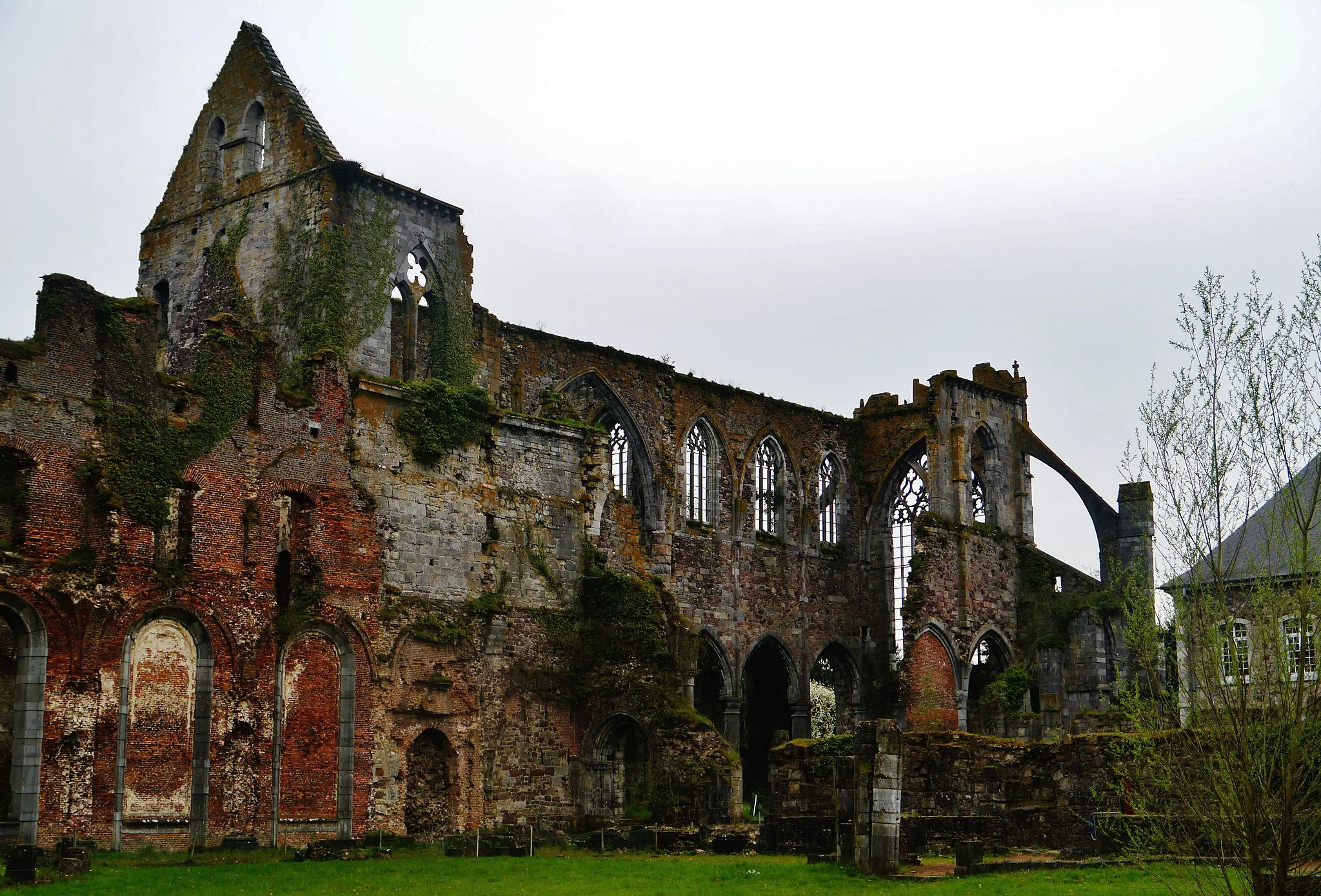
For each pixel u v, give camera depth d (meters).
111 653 46.38
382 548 55.84
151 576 47.78
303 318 60.44
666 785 59.12
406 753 55.25
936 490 83.62
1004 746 56.19
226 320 51.75
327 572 53.53
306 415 53.81
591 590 62.78
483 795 57.59
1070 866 42.88
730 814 58.88
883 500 87.44
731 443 81.38
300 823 51.44
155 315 49.22
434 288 64.69
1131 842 39.19
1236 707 30.31
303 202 61.53
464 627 58.03
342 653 53.81
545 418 62.84
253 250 62.78
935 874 40.94
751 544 81.38
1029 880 39.56
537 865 45.78
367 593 54.72
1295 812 30.12
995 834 50.34
